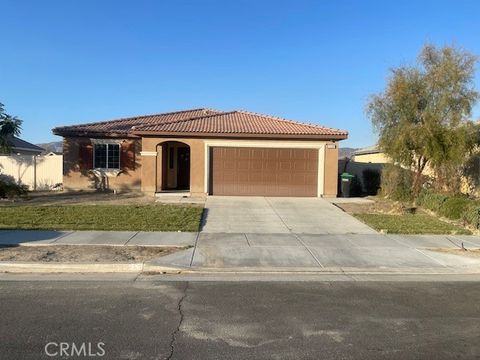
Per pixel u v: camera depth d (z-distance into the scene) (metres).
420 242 11.86
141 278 8.40
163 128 20.80
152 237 11.70
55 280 8.13
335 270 9.27
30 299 6.95
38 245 10.55
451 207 15.52
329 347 5.25
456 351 5.19
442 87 18.61
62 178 25.03
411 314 6.53
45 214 14.70
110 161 24.17
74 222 13.39
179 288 7.74
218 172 20.84
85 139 24.02
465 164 19.59
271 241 11.68
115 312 6.38
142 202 18.12
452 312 6.64
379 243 11.66
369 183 25.12
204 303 6.89
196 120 23.05
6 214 14.62
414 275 9.04
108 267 8.96
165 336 5.50
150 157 20.81
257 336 5.56
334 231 13.24
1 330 5.62
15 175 25.77
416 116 19.31
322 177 20.89
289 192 21.00
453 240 12.15
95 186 24.16
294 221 14.70
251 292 7.57
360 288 7.98
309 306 6.85
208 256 10.00
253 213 15.94
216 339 5.44
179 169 25.66
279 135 20.59
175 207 16.58
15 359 4.77
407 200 19.16
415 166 20.05
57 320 6.01
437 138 18.08
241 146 20.81
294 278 8.62
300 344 5.33
